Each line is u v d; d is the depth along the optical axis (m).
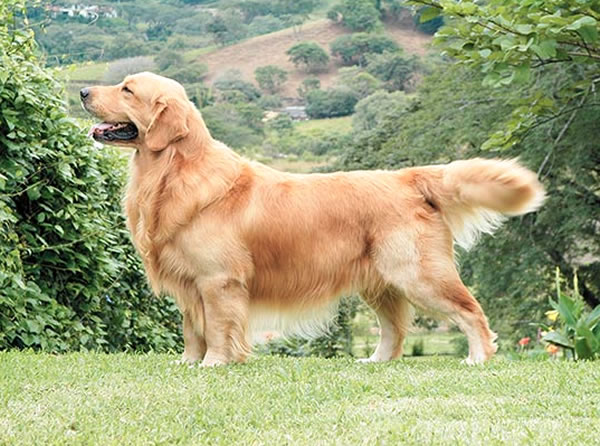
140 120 6.91
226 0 66.75
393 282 7.01
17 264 8.00
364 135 24.59
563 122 18.58
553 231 20.62
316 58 63.50
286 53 64.19
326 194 7.05
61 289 8.73
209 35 64.31
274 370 6.55
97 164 9.42
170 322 10.32
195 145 6.92
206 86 48.56
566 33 8.73
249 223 6.88
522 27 8.46
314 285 7.04
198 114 7.03
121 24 38.47
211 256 6.79
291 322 7.24
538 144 18.61
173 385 5.84
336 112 54.66
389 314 7.64
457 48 9.20
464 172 7.02
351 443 4.36
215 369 6.57
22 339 8.01
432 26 56.06
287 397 5.46
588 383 5.85
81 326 8.63
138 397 5.38
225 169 6.95
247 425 4.81
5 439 4.36
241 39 66.12
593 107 18.06
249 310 7.07
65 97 8.98
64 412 4.96
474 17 8.73
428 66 50.53
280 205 6.96
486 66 8.87
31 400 5.29
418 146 21.48
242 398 5.43
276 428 4.75
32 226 8.35
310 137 48.59
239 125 49.25
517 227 20.39
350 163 24.39
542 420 4.88
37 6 9.33
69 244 8.42
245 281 6.94
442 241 7.07
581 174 19.47
